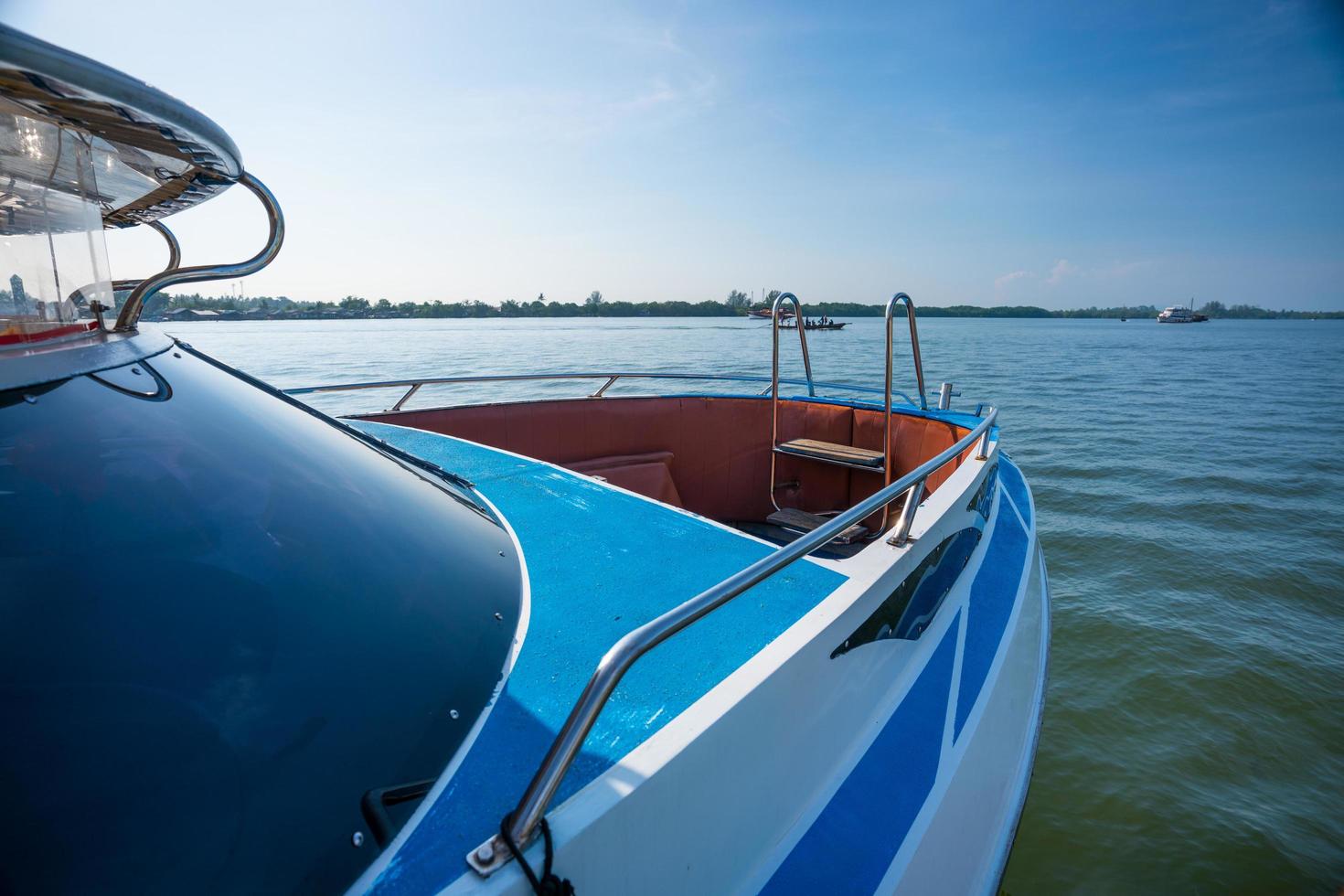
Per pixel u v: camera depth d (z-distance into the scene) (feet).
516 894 2.86
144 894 2.36
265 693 3.08
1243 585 22.66
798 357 144.77
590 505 8.20
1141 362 160.86
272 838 2.73
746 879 4.47
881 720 6.14
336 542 4.07
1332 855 11.38
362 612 3.82
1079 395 87.81
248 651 3.14
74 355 3.55
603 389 16.52
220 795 2.71
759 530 16.99
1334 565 24.58
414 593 4.32
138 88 2.77
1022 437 54.39
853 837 5.00
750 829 4.47
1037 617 10.15
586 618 5.41
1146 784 12.93
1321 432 57.72
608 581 6.10
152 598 2.96
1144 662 17.40
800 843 4.83
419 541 4.84
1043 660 9.53
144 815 2.52
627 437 16.26
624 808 3.35
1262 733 14.53
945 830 5.60
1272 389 100.83
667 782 3.63
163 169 4.17
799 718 4.92
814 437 16.69
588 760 3.74
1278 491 36.24
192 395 4.20
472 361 121.29
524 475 9.45
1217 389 99.50
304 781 2.96
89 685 2.62
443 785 3.43
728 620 5.44
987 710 7.14
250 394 4.99
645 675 4.65
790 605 5.69
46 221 3.51
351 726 3.28
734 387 60.85
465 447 10.97
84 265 3.92
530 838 2.97
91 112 2.94
